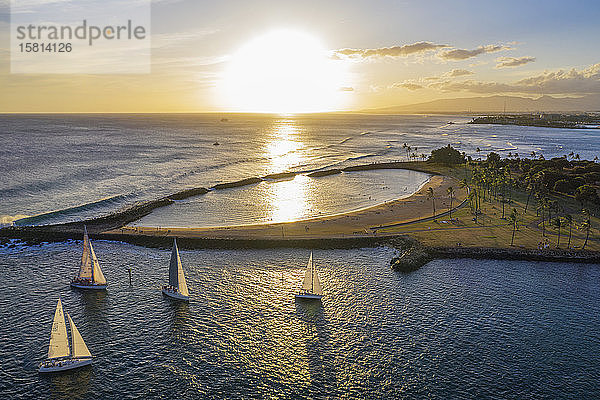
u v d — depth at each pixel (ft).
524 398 199.41
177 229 441.27
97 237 415.03
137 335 247.50
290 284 317.42
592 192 519.19
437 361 225.35
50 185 630.33
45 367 212.84
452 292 304.50
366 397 199.62
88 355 220.84
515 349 235.81
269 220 496.23
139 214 503.61
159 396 199.31
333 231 433.89
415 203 560.61
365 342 241.96
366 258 372.17
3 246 387.14
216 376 213.25
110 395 199.62
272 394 201.26
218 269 345.31
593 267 350.64
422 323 262.06
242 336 247.29
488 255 373.20
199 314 271.49
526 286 314.35
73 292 301.22
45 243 400.26
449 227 449.06
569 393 202.80
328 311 276.41
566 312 276.41
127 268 346.95
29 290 303.07
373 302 288.92
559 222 404.16
